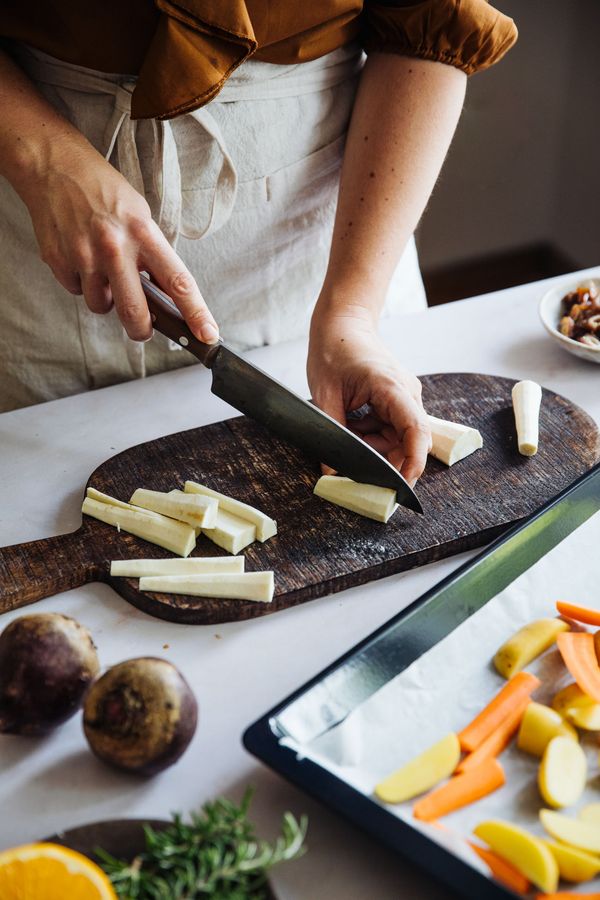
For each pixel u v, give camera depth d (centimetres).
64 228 108
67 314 135
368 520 106
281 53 120
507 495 109
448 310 151
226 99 123
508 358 139
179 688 73
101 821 67
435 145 127
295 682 88
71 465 118
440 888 69
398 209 125
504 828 69
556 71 260
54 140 109
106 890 59
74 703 77
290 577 97
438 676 84
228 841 64
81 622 94
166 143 120
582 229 292
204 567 97
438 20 120
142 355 139
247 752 80
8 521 108
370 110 127
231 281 140
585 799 75
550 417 123
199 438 119
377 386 109
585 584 95
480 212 279
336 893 69
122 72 116
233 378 109
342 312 120
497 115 262
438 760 75
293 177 135
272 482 112
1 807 75
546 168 277
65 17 111
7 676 75
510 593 93
